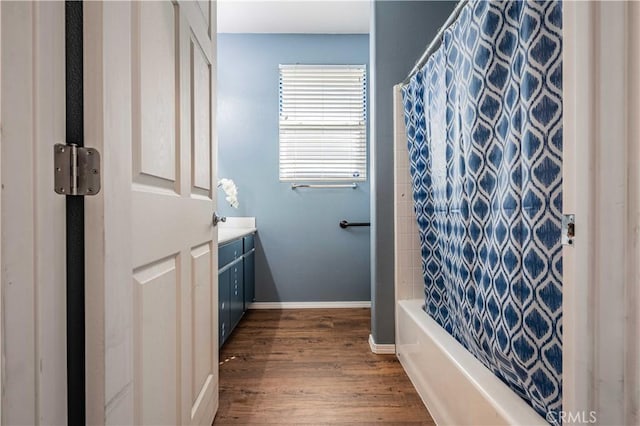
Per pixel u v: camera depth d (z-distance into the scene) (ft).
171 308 3.15
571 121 1.89
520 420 3.04
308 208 10.88
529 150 3.15
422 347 5.44
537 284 3.13
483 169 3.92
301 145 10.93
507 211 3.49
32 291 1.65
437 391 4.79
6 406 1.53
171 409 3.14
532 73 3.10
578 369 1.80
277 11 9.70
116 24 2.15
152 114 2.74
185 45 3.55
